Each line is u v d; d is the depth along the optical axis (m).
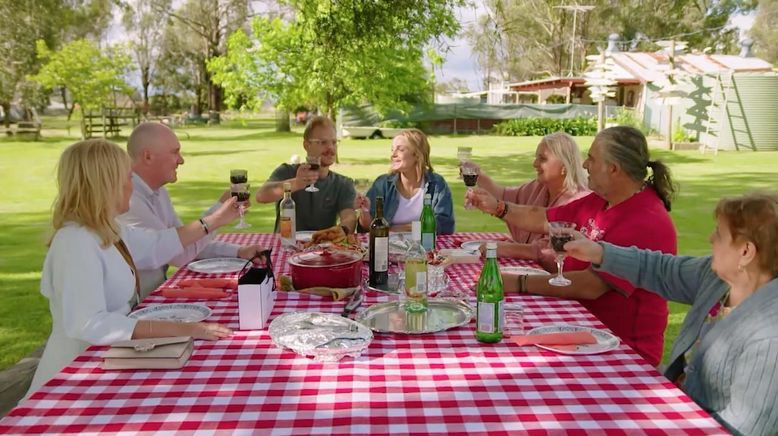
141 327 1.79
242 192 2.47
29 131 21.94
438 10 5.93
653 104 21.06
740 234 1.60
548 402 1.42
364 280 2.54
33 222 7.57
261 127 32.78
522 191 3.65
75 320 1.79
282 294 2.31
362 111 23.27
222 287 2.37
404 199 3.72
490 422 1.32
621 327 2.30
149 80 42.66
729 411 1.55
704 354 1.65
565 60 36.69
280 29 13.30
